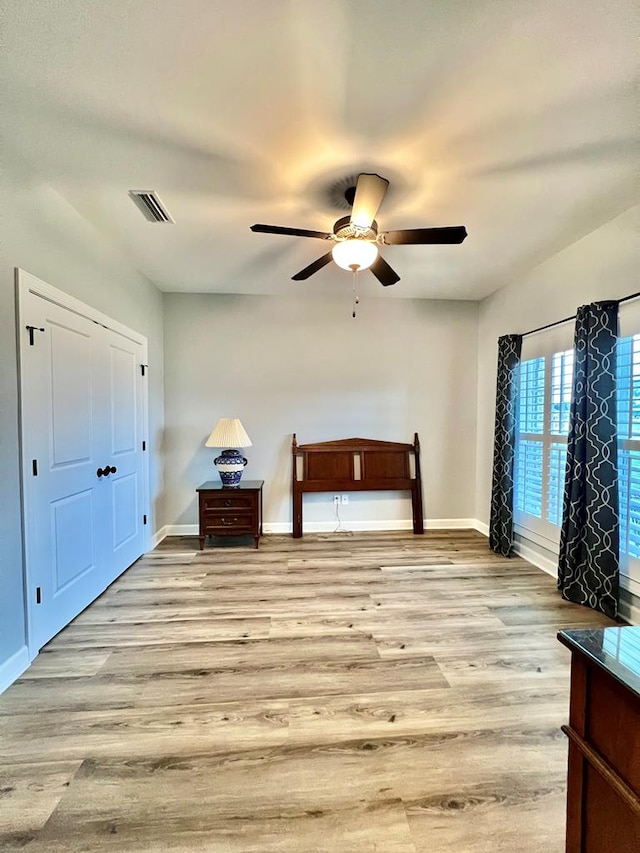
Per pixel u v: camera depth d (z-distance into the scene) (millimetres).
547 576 3170
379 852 1148
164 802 1291
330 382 4367
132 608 2631
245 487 3865
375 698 1775
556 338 3156
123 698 1777
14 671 1912
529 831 1209
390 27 1292
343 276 3697
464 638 2268
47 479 2219
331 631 2338
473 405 4477
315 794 1320
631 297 2402
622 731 750
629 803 718
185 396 4242
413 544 3947
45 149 1897
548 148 1871
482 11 1243
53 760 1450
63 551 2381
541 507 3334
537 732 1586
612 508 2504
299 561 3479
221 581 3059
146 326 3717
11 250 1933
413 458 4465
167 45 1354
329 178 2115
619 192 2254
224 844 1169
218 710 1701
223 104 1610
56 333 2305
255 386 4305
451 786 1351
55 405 2295
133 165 2016
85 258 2613
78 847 1159
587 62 1412
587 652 820
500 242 2918
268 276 3678
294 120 1694
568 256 3006
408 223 2617
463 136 1789
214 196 2301
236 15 1254
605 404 2537
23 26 1288
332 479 4297
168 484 4238
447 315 4453
